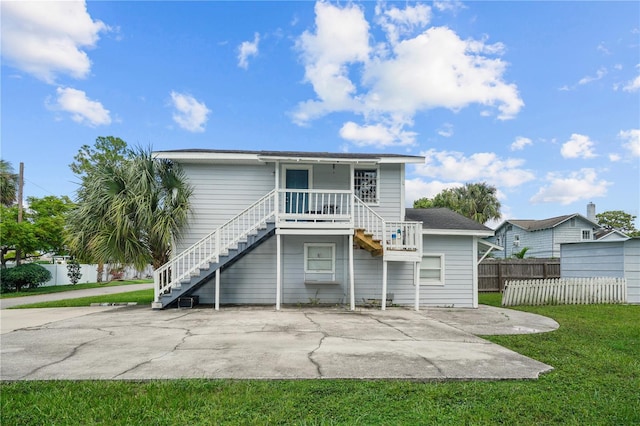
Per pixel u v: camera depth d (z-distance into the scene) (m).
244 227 12.46
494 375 4.51
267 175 12.77
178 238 12.35
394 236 11.95
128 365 4.89
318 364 4.89
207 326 7.89
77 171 31.36
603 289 13.62
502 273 19.05
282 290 12.47
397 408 3.50
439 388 4.05
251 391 3.88
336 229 11.19
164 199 12.02
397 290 12.68
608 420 3.32
